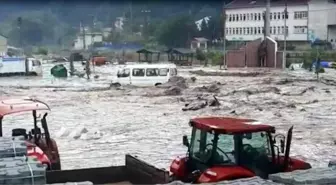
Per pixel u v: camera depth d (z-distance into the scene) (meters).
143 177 10.14
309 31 109.88
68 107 36.12
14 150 9.12
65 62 109.50
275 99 39.00
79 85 55.00
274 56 84.00
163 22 163.62
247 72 69.38
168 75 50.66
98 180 10.81
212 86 46.22
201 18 167.88
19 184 7.29
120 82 51.03
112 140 23.22
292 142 22.38
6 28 183.38
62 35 183.88
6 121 27.84
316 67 69.88
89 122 29.11
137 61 108.69
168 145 21.95
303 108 34.16
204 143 11.49
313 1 108.88
